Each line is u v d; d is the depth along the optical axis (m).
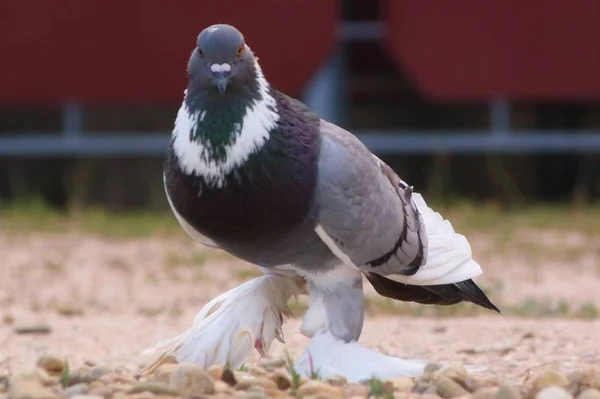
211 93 6.33
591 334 9.30
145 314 11.80
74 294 13.34
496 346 8.83
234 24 21.88
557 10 22.55
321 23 21.84
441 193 24.02
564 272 15.57
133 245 18.17
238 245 6.62
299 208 6.42
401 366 6.77
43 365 7.16
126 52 22.25
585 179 25.67
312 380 6.42
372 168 6.74
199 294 13.54
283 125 6.43
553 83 22.69
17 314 11.44
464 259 7.34
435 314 11.89
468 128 27.08
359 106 27.22
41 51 22.31
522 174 25.81
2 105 22.73
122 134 25.52
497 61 22.61
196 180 6.43
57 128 26.95
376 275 7.47
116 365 8.09
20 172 26.02
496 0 22.47
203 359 6.82
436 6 22.52
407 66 22.66
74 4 22.17
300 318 11.03
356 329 6.84
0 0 22.14
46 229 20.06
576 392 6.43
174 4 22.02
